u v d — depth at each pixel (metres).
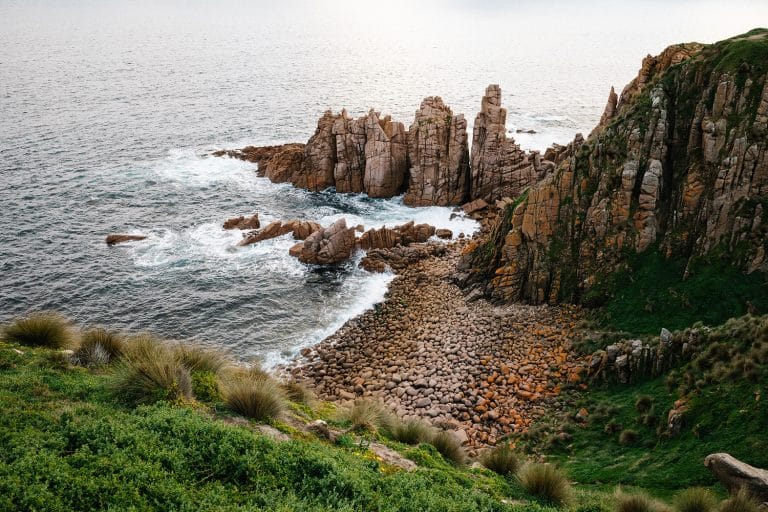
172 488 11.98
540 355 40.94
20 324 21.44
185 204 76.19
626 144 45.56
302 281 57.94
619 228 44.72
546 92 156.25
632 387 33.41
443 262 59.91
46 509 10.49
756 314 37.09
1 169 86.19
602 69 197.50
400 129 76.12
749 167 40.12
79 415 14.81
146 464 12.42
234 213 73.44
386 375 42.38
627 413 30.67
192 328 50.31
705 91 44.03
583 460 28.03
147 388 16.61
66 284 56.41
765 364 25.97
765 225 39.22
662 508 18.11
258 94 150.00
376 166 76.00
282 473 13.63
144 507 11.27
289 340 48.75
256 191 80.69
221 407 17.64
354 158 77.94
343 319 51.66
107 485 11.50
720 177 41.16
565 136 107.88
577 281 46.09
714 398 26.38
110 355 21.06
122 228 68.69
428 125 72.38
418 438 21.55
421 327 48.69
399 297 54.41
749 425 23.80
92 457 12.35
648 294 41.84
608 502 18.97
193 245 65.00
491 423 34.94
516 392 37.28
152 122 116.31
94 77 162.50
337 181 79.06
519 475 19.86
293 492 12.98
